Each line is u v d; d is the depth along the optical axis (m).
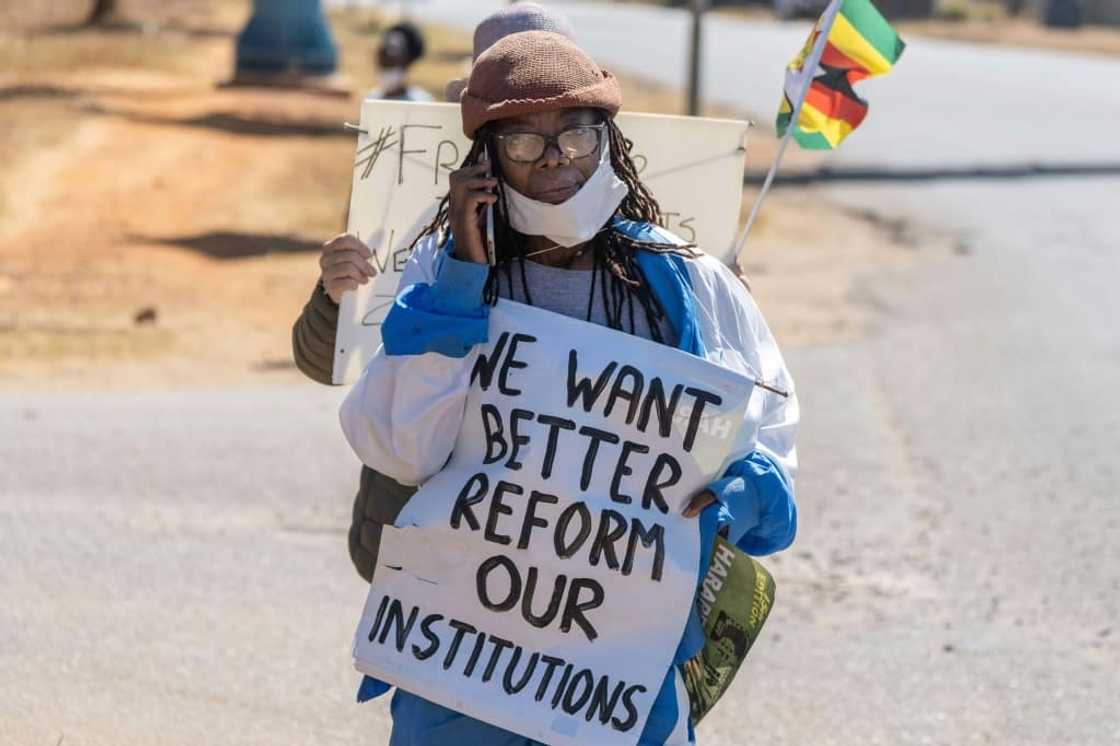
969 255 19.47
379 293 4.78
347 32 52.12
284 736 6.39
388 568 4.18
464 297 4.02
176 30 47.38
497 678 4.09
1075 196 24.56
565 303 4.16
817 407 11.85
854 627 7.64
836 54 5.00
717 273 4.25
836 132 5.10
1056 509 9.38
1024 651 7.31
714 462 4.09
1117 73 50.34
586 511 4.06
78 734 6.30
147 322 15.08
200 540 8.77
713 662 4.24
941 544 8.78
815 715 6.67
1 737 6.23
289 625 7.56
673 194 5.00
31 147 24.28
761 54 51.41
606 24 70.62
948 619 7.72
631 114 4.96
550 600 4.08
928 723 6.58
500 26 4.86
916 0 87.50
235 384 12.91
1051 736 6.44
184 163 23.97
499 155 4.03
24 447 10.55
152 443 10.73
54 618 7.55
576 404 4.08
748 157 26.42
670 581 4.05
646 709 4.04
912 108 35.81
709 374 4.06
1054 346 14.05
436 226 4.35
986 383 12.61
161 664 7.05
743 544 4.39
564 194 4.02
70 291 16.19
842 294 16.80
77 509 9.23
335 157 25.22
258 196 21.86
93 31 45.03
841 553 8.66
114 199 21.06
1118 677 7.01
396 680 4.13
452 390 4.09
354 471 10.16
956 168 26.48
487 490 4.09
